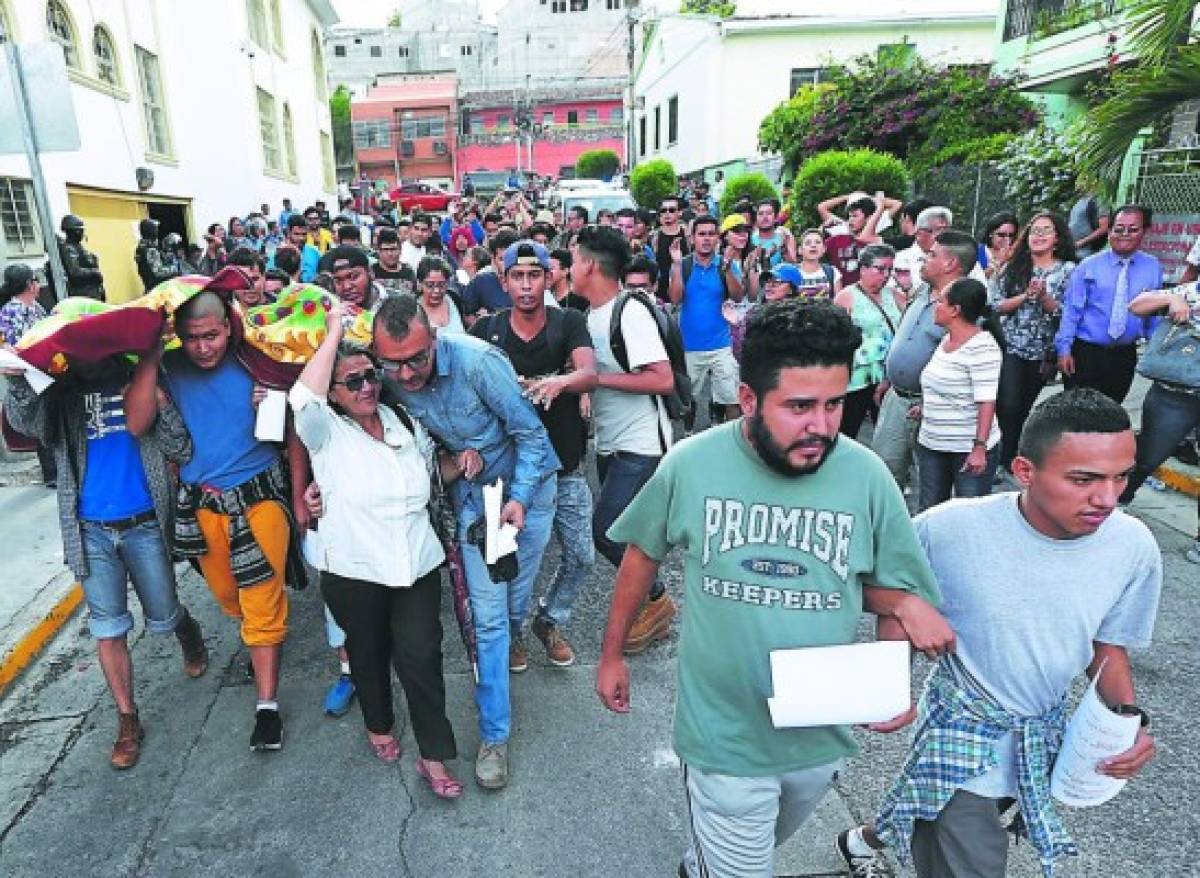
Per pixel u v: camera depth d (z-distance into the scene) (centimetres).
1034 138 1031
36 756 323
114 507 303
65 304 288
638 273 505
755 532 172
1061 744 189
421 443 283
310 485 280
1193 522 510
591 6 6012
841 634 174
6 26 917
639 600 199
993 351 390
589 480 625
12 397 283
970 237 415
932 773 192
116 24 1220
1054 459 164
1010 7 1270
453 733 321
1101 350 543
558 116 5506
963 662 189
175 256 1171
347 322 291
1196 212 737
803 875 253
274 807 291
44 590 443
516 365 345
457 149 5500
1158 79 530
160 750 324
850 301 548
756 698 177
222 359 297
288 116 2131
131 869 264
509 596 336
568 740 324
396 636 278
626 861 263
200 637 377
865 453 172
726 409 673
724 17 2192
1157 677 350
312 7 2395
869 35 2123
